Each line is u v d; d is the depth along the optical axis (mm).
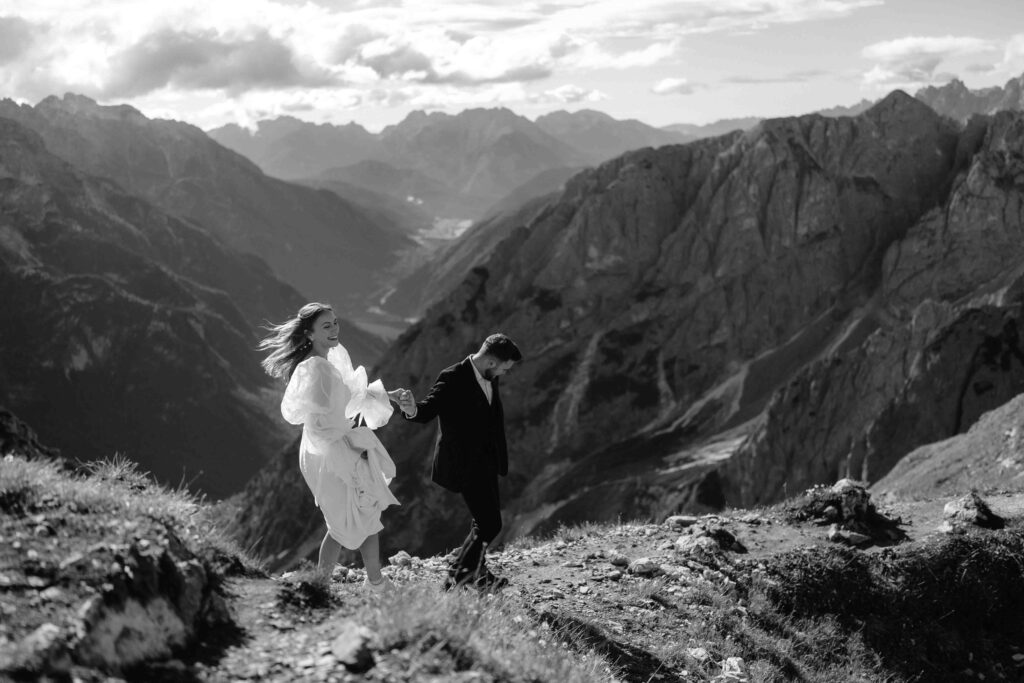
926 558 12766
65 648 4758
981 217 163375
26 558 5406
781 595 11625
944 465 31594
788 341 172875
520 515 146625
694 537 12703
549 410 181750
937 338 96938
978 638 12141
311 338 7855
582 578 10953
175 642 5508
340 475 7648
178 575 5895
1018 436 28750
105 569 5430
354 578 9477
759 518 14758
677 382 178875
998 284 150875
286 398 7562
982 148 174000
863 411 110500
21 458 7117
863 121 192875
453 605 6797
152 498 7410
